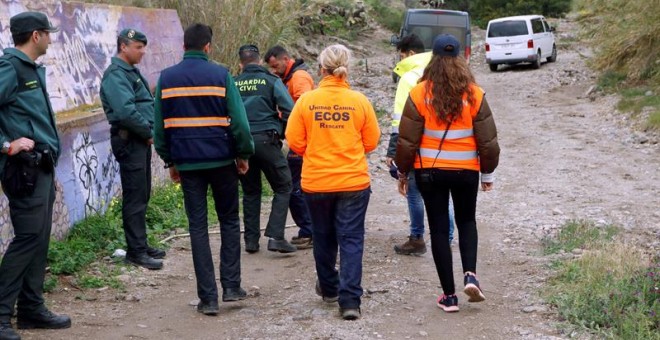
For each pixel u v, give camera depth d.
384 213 9.42
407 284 6.39
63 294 6.09
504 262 7.03
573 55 31.27
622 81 19.83
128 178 6.79
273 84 7.21
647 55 18.88
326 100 5.41
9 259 4.97
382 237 8.08
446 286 5.65
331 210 5.51
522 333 5.18
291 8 15.92
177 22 13.40
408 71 6.74
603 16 19.81
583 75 24.00
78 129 7.88
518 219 8.83
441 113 5.31
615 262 6.34
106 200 8.55
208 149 5.52
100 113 8.52
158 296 6.18
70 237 7.41
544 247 7.45
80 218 7.77
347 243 5.47
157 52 12.03
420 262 7.10
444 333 5.24
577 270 6.33
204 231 5.67
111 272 6.68
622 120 16.05
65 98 8.45
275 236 7.37
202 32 5.61
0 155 4.89
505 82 24.64
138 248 6.89
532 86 23.09
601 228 8.20
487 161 5.42
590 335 5.07
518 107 19.34
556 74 25.08
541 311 5.59
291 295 6.17
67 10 9.11
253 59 7.33
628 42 19.23
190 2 14.09
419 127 5.39
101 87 6.64
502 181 11.23
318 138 5.41
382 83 23.58
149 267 6.88
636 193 10.32
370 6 37.00
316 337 5.18
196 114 5.52
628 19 19.00
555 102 19.73
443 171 5.41
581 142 14.34
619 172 11.73
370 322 5.45
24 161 4.87
